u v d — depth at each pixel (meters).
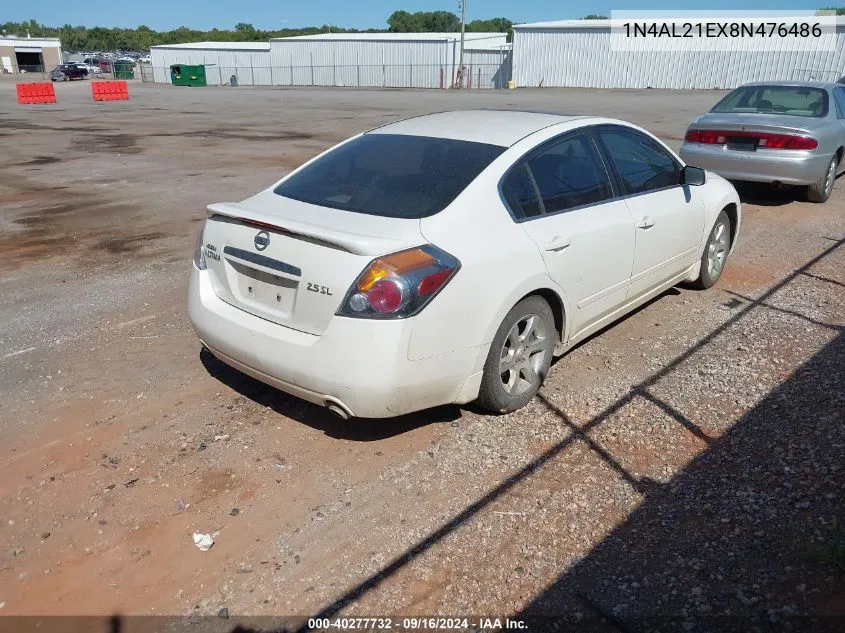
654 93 41.94
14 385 4.47
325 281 3.30
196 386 4.43
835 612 2.55
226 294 3.84
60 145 17.97
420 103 34.41
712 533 3.00
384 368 3.26
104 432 3.90
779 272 6.55
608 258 4.40
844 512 3.06
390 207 3.65
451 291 3.39
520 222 3.81
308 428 3.92
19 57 89.25
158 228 8.77
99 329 5.39
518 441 3.76
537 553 2.94
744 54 44.84
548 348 4.14
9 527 3.16
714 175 6.13
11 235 8.48
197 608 2.71
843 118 9.52
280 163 14.48
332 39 65.00
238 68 70.44
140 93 48.94
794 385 4.25
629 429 3.85
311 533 3.10
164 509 3.27
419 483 3.42
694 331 5.17
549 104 31.52
